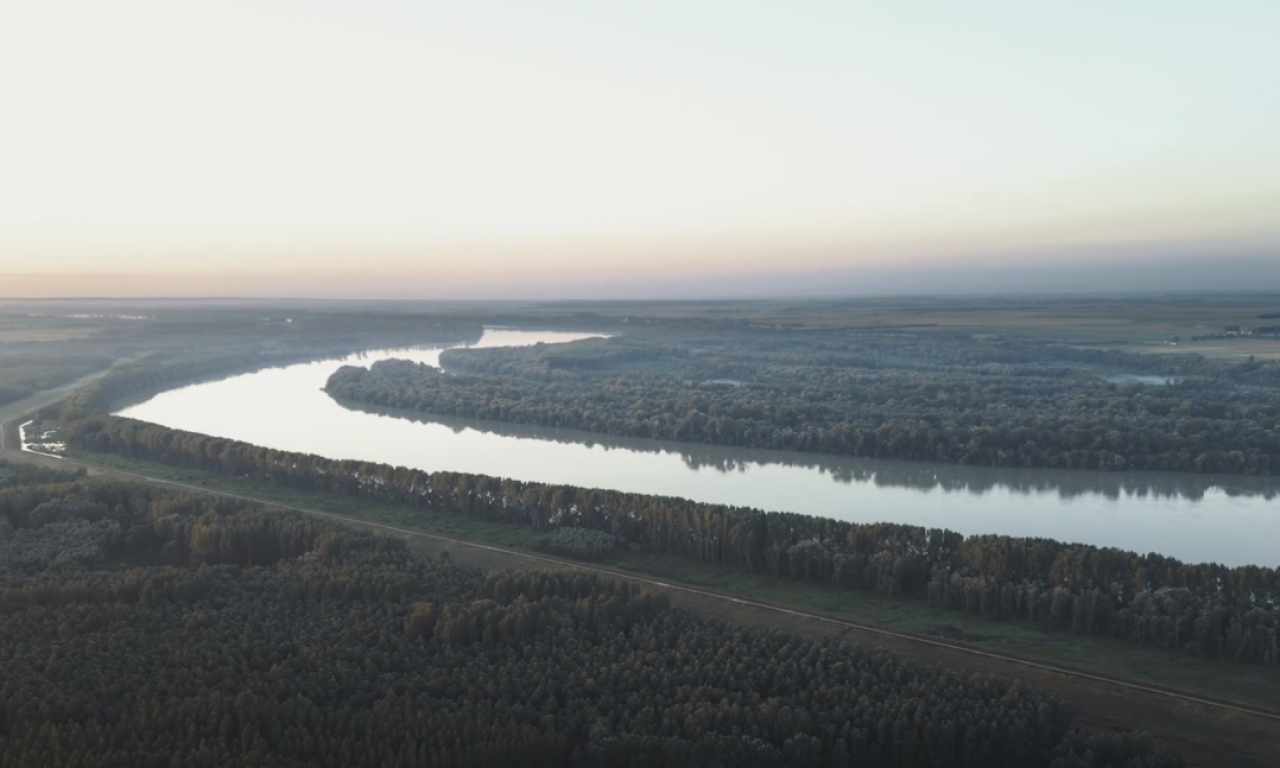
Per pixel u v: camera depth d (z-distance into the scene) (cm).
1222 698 12738
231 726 11144
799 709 11644
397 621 14362
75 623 13925
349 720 11350
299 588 15512
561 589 15725
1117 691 13000
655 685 12662
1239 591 15038
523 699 12194
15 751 10338
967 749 11350
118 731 10850
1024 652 14362
